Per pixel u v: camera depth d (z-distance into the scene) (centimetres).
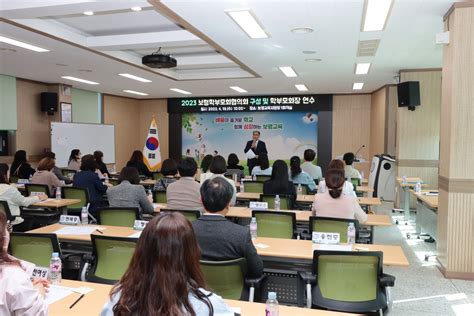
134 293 120
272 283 322
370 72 837
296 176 623
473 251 435
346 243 315
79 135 1055
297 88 1105
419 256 527
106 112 1243
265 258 294
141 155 858
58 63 746
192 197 401
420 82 796
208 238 234
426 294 397
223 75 910
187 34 587
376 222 383
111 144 1173
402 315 350
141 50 733
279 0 402
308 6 419
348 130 1228
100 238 258
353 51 634
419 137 807
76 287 213
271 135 1275
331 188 356
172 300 117
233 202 480
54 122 976
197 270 127
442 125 464
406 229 677
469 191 429
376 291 243
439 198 478
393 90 1009
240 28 503
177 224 125
